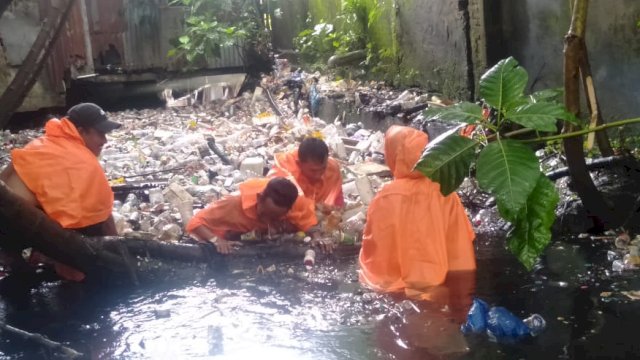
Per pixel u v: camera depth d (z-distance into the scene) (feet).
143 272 17.13
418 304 14.60
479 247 17.76
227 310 14.94
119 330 14.28
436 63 29.12
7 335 14.10
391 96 30.35
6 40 35.91
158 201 21.79
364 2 34.47
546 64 23.97
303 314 14.53
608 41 21.18
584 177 16.88
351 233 18.95
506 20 25.27
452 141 12.15
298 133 29.55
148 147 29.60
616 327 12.89
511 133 12.71
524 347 12.37
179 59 42.70
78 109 17.75
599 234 17.80
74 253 16.57
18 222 15.70
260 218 18.13
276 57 43.60
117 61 41.63
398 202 15.96
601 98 21.76
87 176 17.04
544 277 15.53
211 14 42.32
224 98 40.73
